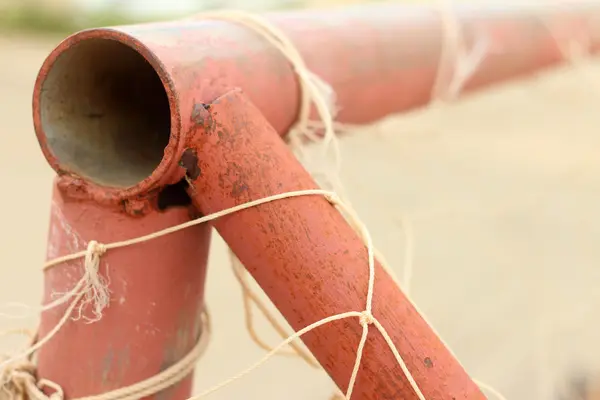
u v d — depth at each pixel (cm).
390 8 86
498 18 107
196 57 47
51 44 354
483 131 260
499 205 207
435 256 181
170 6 305
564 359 147
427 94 92
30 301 141
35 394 54
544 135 262
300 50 63
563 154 246
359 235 49
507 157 242
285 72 58
